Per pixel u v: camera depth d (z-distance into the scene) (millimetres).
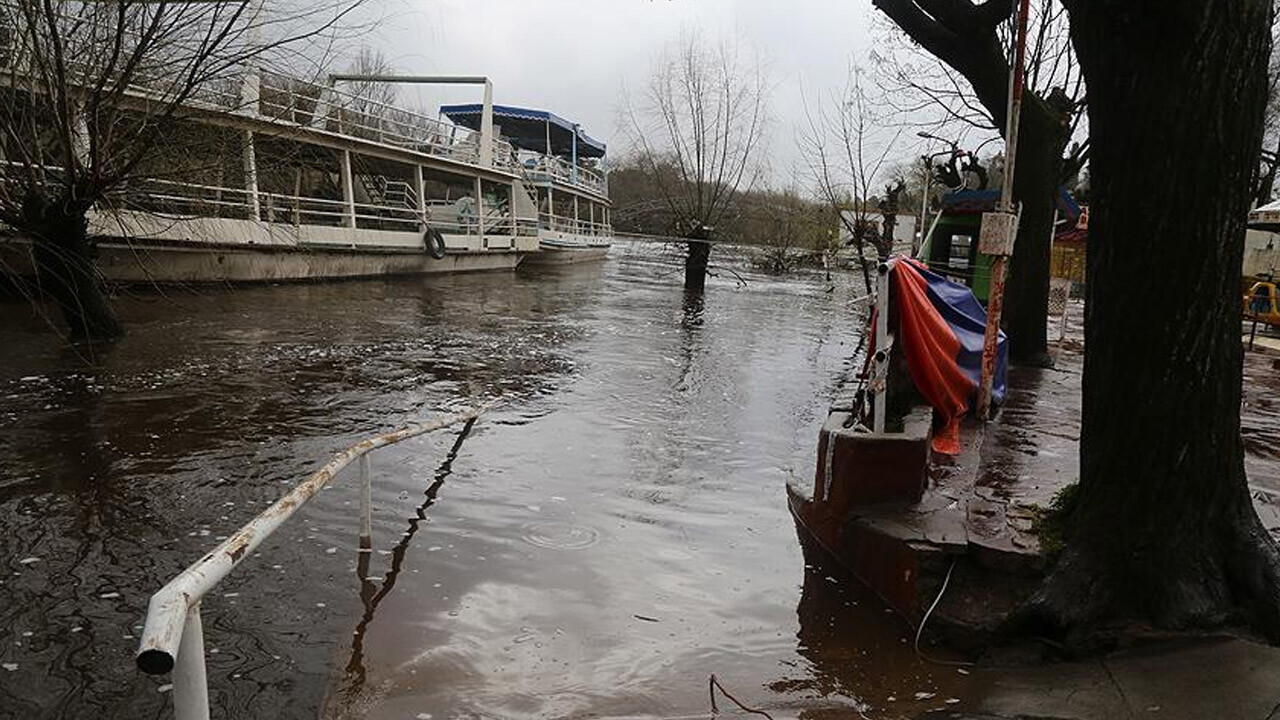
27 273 12602
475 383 10141
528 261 33312
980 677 3766
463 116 33562
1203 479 3717
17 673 3629
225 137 12492
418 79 25234
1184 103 3512
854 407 5656
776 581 4863
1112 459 3844
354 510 5652
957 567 4262
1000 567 4160
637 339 14930
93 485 5871
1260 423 7746
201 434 7215
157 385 8883
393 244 22344
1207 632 3605
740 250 42031
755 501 6363
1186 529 3729
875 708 3551
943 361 6160
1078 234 14898
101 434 7039
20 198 10398
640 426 8539
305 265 19391
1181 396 3678
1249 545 3705
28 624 4023
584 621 4344
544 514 5824
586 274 32344
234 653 3855
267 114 13953
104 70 10109
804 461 7617
